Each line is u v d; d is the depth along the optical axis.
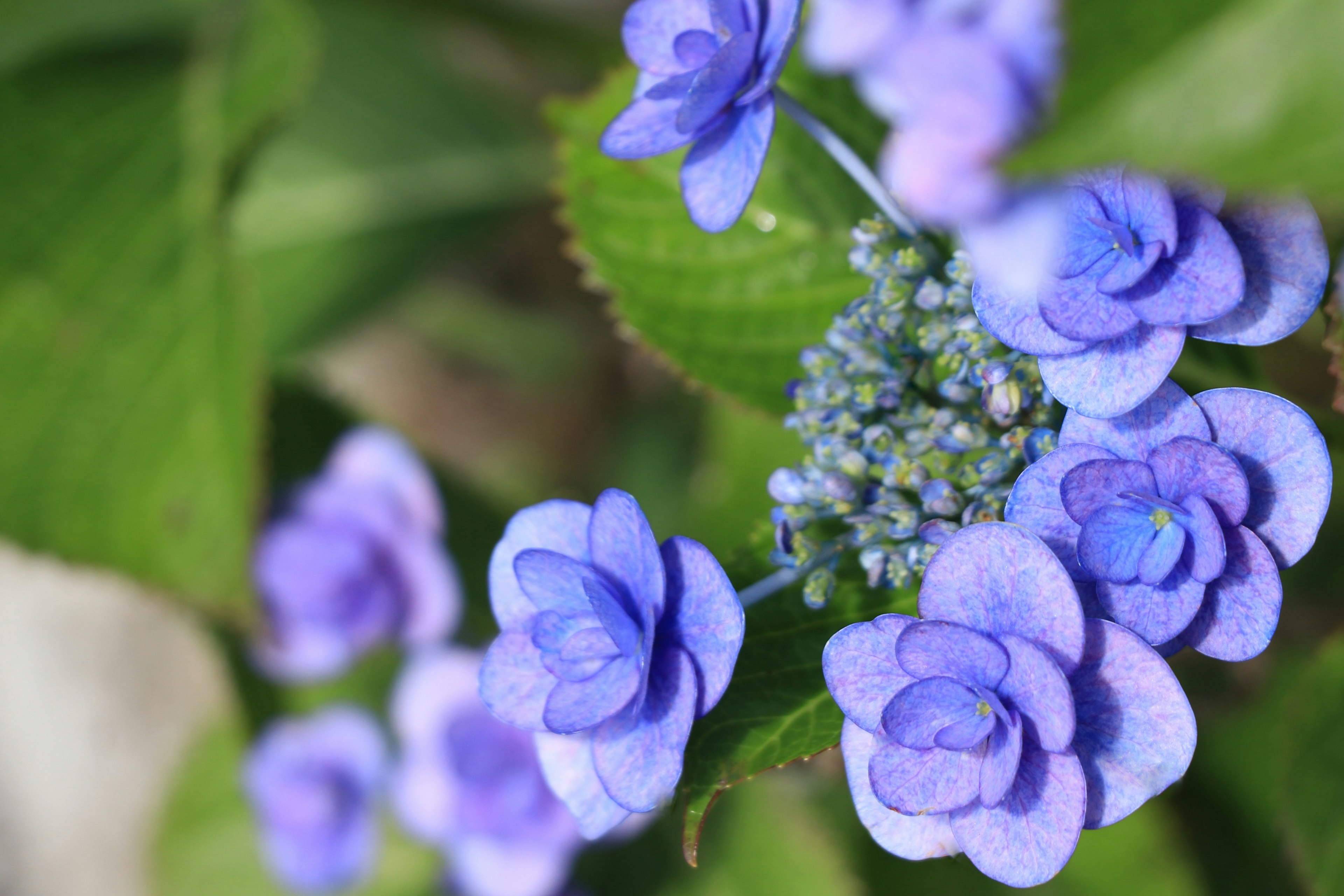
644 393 1.01
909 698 0.44
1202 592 0.45
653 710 0.46
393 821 0.85
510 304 1.05
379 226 0.96
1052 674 0.43
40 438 0.60
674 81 0.47
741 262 0.55
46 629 1.14
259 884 0.89
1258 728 0.66
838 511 0.48
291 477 0.75
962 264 0.48
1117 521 0.44
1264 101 0.40
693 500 0.73
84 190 0.63
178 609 0.64
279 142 0.97
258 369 0.60
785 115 0.54
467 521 0.77
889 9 0.41
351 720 0.79
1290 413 0.45
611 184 0.56
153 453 0.61
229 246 0.62
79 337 0.61
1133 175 0.44
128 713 1.13
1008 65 0.40
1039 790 0.44
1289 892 0.67
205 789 0.91
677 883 0.77
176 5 0.69
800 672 0.48
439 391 1.09
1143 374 0.45
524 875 0.68
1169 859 0.68
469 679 0.69
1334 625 0.59
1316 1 0.40
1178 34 0.40
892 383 0.49
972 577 0.44
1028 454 0.47
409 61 1.00
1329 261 0.45
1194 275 0.45
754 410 0.55
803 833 0.76
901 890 0.73
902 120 0.41
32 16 0.68
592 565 0.46
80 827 1.11
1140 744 0.44
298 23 0.67
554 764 0.47
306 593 0.67
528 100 1.02
